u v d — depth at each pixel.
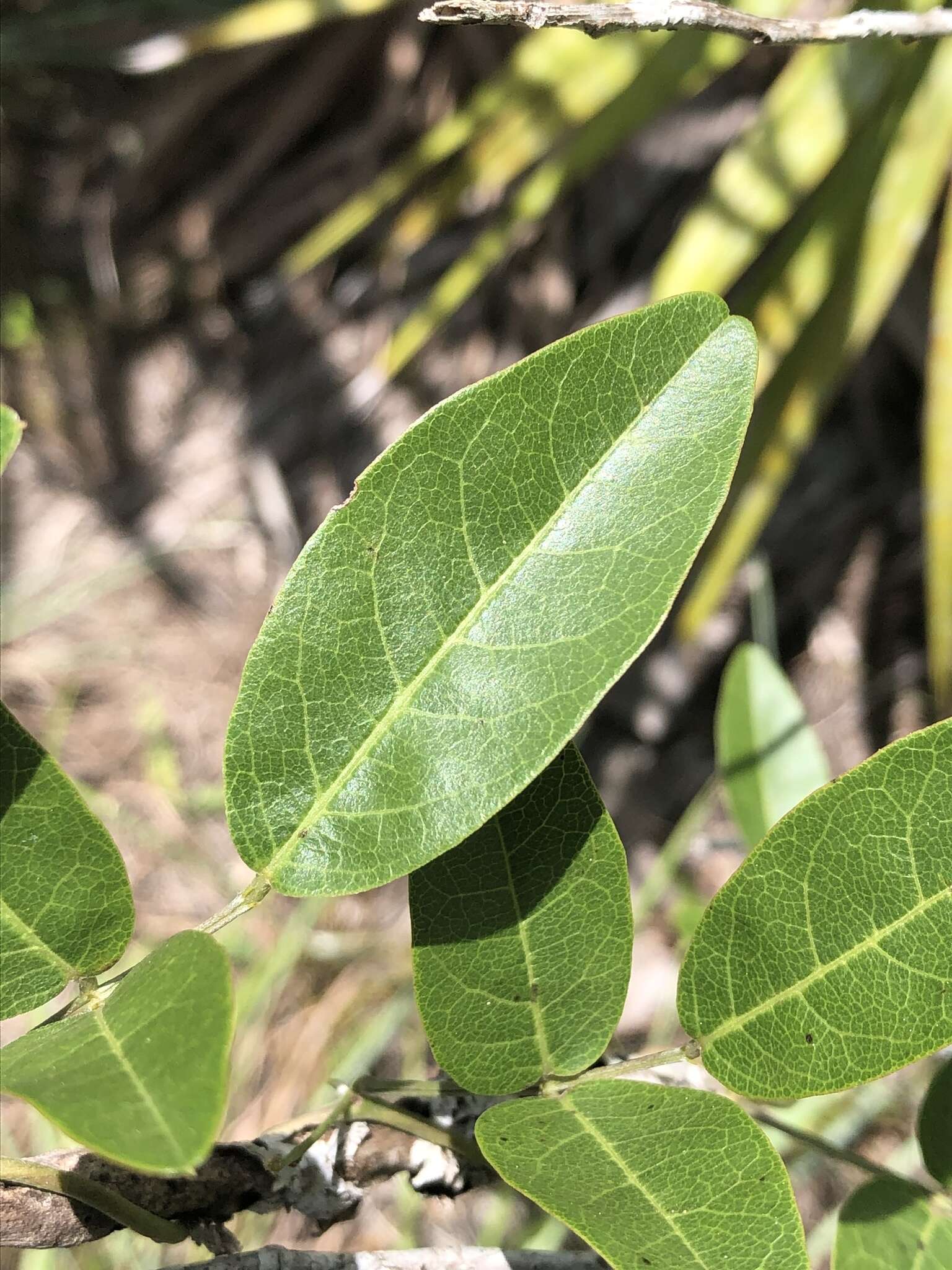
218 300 0.56
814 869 0.09
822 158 0.30
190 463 0.56
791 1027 0.09
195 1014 0.07
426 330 0.37
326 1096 0.38
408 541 0.09
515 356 0.50
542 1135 0.09
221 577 0.54
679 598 0.48
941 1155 0.11
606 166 0.47
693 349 0.09
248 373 0.56
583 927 0.10
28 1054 0.08
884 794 0.09
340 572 0.09
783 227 0.38
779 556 0.48
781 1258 0.08
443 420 0.09
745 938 0.09
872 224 0.31
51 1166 0.09
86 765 0.50
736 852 0.46
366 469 0.09
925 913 0.09
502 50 0.47
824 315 0.32
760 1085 0.09
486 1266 0.10
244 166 0.54
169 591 0.54
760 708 0.17
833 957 0.09
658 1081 0.12
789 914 0.09
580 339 0.09
